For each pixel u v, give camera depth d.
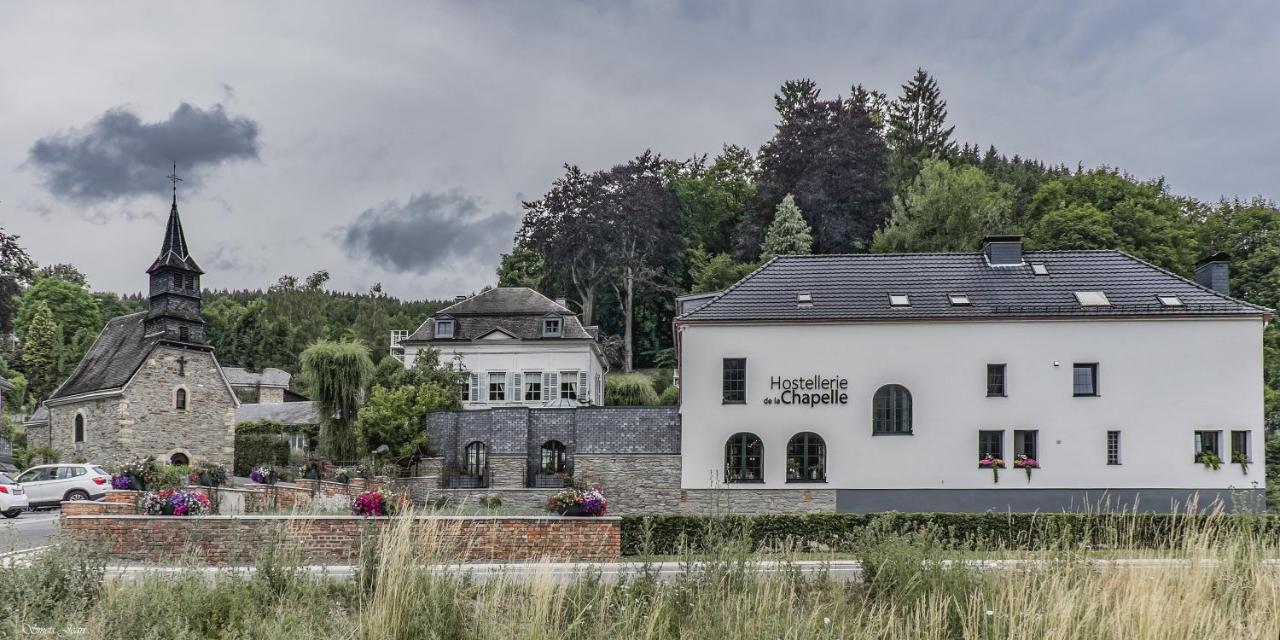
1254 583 14.30
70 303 90.19
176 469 33.06
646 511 35.72
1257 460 32.97
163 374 43.88
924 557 14.91
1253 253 53.06
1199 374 33.50
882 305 35.09
